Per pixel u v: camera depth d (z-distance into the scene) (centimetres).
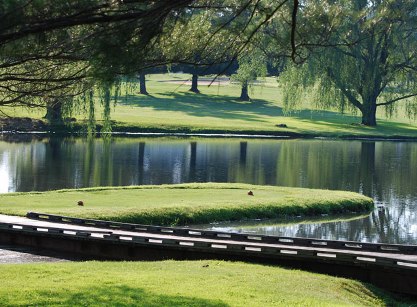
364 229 4359
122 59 1559
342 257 2748
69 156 7506
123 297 2008
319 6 1684
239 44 1752
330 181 6350
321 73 10575
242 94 14500
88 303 1919
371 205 5125
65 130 9800
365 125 11688
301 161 7744
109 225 3472
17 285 2161
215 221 4316
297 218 4622
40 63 2364
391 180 6512
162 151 8250
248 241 3136
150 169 6750
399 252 2973
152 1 1538
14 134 9500
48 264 2633
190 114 12075
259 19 1719
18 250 3272
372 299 2519
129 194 4900
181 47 1744
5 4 1482
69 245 3234
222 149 8644
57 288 2122
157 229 3344
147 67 1716
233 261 2877
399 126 12000
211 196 4912
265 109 13450
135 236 3078
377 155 8494
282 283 2422
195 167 7012
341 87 10631
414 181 6462
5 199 4512
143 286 2194
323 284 2505
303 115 12862
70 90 2595
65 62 2086
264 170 6956
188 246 2988
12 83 2745
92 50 1602
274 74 15250
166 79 17038
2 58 1809
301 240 3077
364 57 10681
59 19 1538
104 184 5722
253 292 2206
